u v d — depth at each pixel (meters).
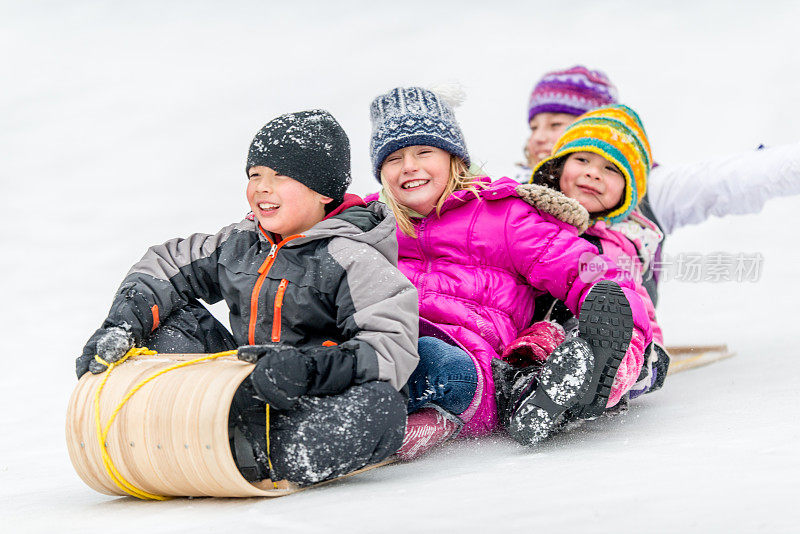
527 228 4.04
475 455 3.34
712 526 2.12
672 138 20.11
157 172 18.41
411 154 4.20
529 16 30.48
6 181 17.84
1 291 10.66
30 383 6.18
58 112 23.23
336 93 23.89
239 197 16.27
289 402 2.83
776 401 4.04
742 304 8.42
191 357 3.12
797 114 20.95
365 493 2.77
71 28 30.45
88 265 12.09
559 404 3.28
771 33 26.75
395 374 3.09
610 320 3.35
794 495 2.29
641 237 4.97
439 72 25.52
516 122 20.69
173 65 27.23
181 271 3.62
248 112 22.80
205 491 2.89
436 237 4.18
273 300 3.41
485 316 4.01
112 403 2.96
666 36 27.50
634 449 3.15
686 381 5.09
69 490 3.34
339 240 3.42
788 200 14.22
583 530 2.15
